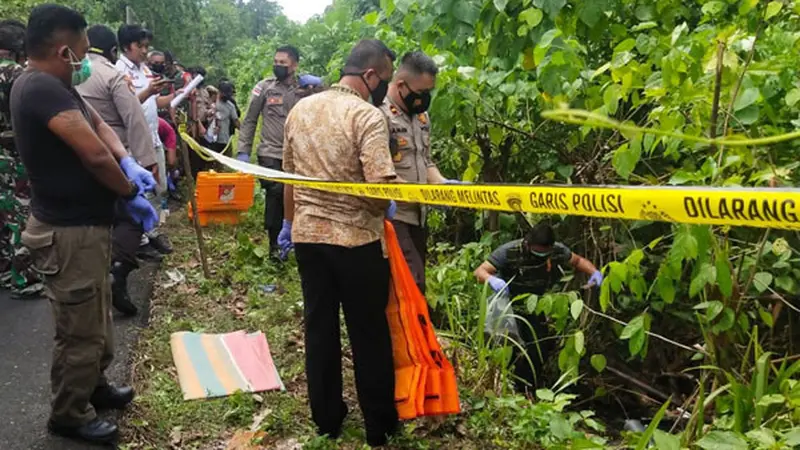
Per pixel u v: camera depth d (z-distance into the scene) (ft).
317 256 10.80
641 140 11.68
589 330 16.48
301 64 33.73
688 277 14.93
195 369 13.82
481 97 15.87
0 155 16.22
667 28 15.19
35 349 14.02
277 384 13.50
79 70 10.27
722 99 11.12
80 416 10.73
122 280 16.10
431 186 7.32
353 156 10.58
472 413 12.56
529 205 6.07
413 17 17.01
